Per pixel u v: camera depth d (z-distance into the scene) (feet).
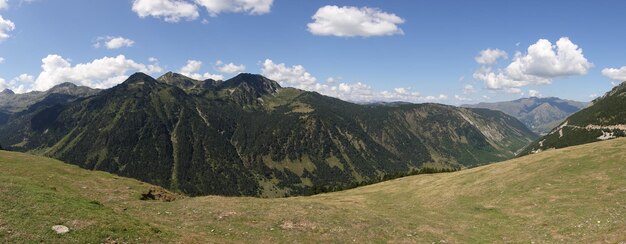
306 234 132.98
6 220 93.04
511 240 132.77
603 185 171.12
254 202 179.42
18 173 193.57
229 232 129.49
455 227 154.81
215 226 135.44
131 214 143.13
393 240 132.46
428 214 184.14
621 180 171.22
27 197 109.60
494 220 160.97
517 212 165.17
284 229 137.08
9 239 84.79
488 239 136.46
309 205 179.63
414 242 131.34
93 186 193.98
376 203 242.17
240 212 154.92
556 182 190.29
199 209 158.51
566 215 146.82
